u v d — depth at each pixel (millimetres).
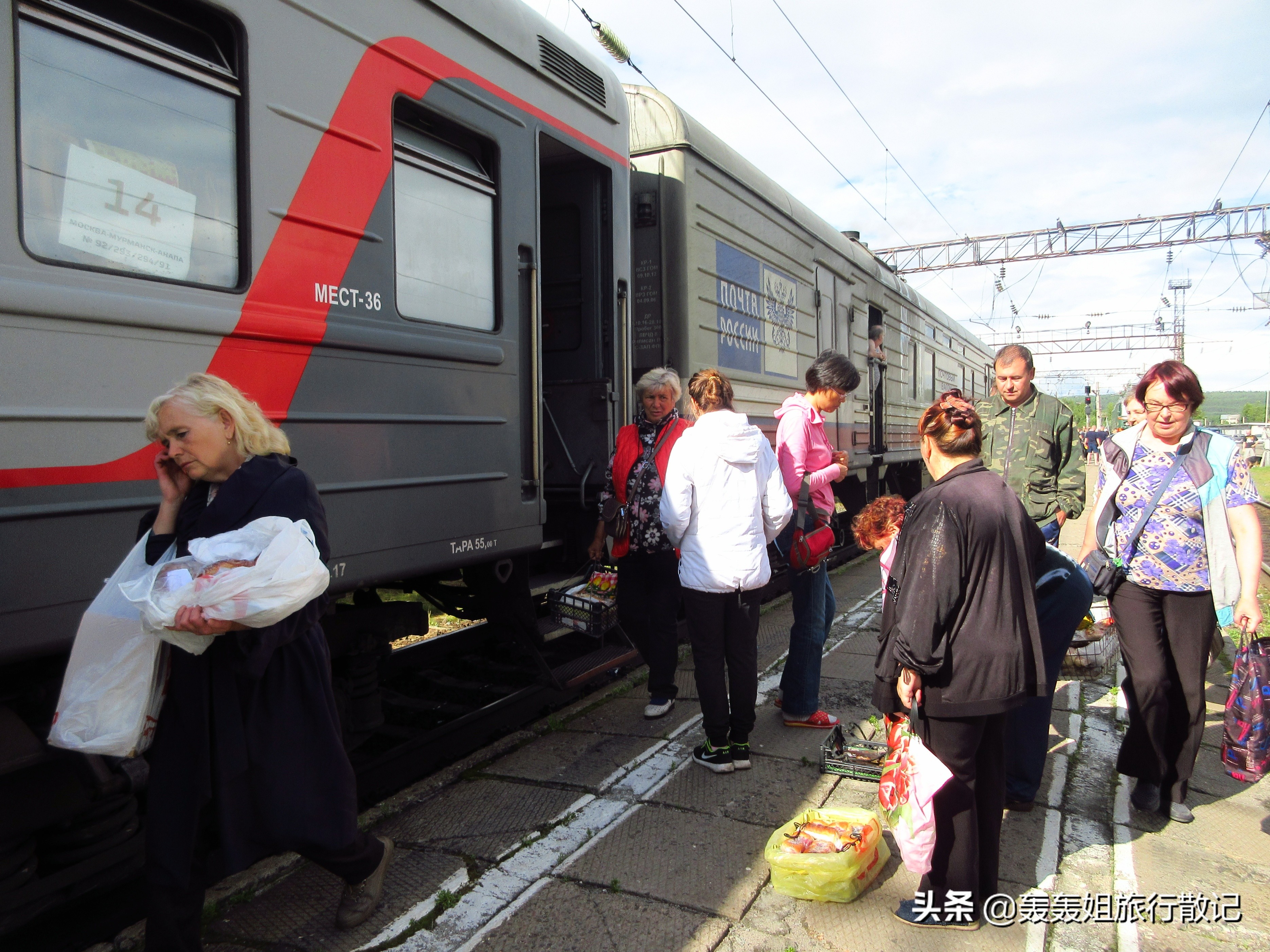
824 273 8203
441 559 3363
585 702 4535
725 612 3492
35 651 2045
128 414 2242
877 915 2545
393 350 3098
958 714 2314
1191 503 3041
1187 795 3369
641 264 5488
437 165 3383
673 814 3188
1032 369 3586
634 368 5508
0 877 2215
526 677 4828
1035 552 2477
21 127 2035
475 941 2406
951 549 2277
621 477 4004
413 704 4434
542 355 4621
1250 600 2941
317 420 2803
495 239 3736
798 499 3891
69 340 2111
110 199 2230
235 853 2010
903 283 11211
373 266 3014
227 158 2543
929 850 2367
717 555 3385
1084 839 3027
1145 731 3145
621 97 4809
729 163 6133
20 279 2002
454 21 3414
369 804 3309
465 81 3467
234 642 1972
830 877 2586
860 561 9477
